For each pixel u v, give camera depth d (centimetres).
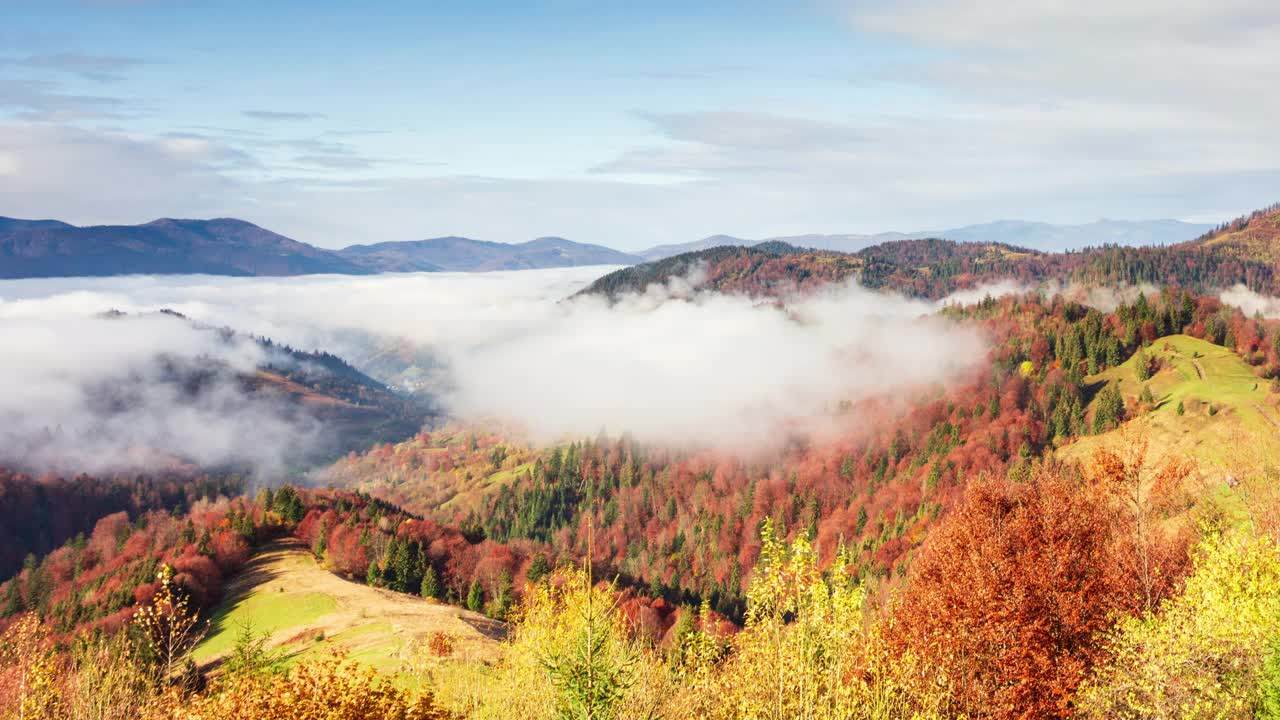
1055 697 3083
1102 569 3903
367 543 13300
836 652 2164
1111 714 2905
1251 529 4394
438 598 12269
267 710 2195
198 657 8181
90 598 12912
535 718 2453
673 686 2242
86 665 2881
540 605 2622
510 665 2702
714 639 2233
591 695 1873
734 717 2117
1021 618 3244
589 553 2039
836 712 2000
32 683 2688
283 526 15638
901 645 2862
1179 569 4397
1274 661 2614
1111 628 3312
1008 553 3756
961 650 2941
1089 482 4706
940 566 4041
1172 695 2792
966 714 2588
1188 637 2822
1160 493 5209
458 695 3042
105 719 2711
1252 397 19338
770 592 2169
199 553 12900
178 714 2289
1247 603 2788
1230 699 2627
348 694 2233
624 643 2211
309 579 11762
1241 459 7412
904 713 2181
